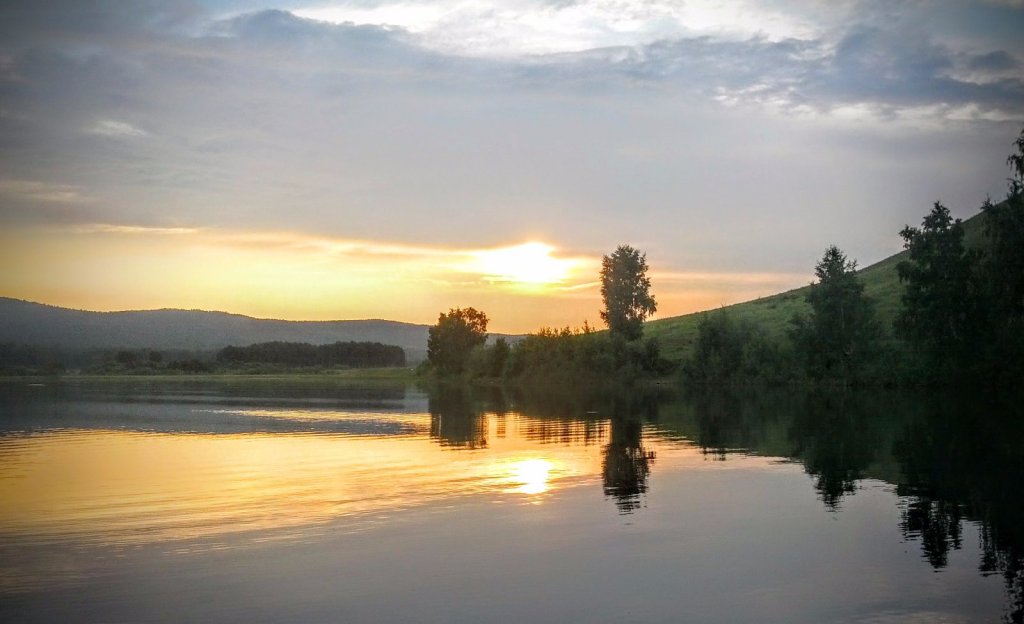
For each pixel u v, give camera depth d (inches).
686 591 716.7
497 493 1155.9
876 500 1099.9
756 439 1840.6
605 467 1408.7
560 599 697.6
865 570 775.1
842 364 4124.0
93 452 1673.2
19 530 935.7
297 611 673.6
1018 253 2945.4
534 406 3191.4
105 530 934.4
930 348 3585.1
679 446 1717.5
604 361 5334.6
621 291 5644.7
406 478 1294.3
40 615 667.4
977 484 1214.3
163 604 690.2
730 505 1067.9
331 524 960.9
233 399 3922.2
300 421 2490.2
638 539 890.1
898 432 1936.5
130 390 5187.0
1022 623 639.8
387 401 3700.8
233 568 785.6
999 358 3299.7
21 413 2866.6
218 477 1315.2
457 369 7391.7
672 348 6058.1
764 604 684.1
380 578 754.2
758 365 4530.0
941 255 3499.0
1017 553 830.5
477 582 742.5
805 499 1108.5
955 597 698.2
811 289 4234.7
